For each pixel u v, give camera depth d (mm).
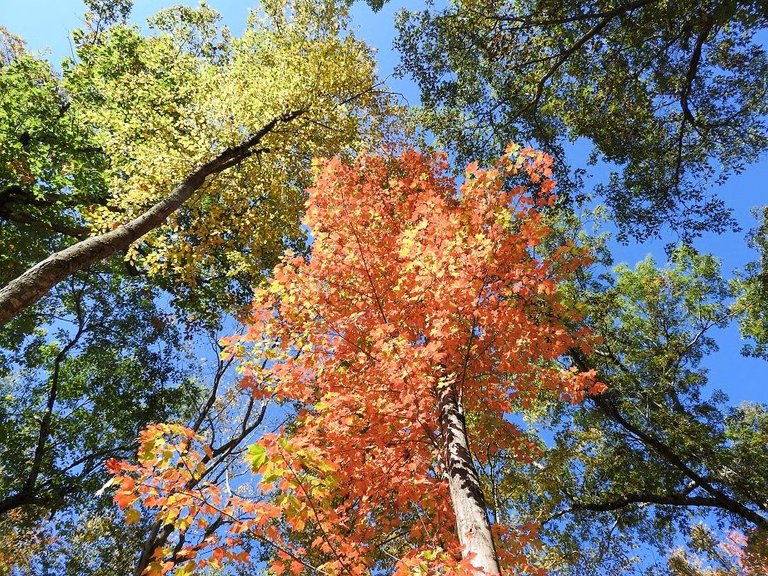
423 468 4918
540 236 4641
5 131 11305
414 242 4836
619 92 11602
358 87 11750
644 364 15164
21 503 12164
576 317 5074
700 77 11617
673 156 12664
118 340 16125
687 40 10242
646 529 13195
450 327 4477
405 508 5508
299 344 5344
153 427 3092
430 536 4789
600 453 13500
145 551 8961
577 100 12773
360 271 5312
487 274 4461
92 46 14609
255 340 5434
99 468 14070
